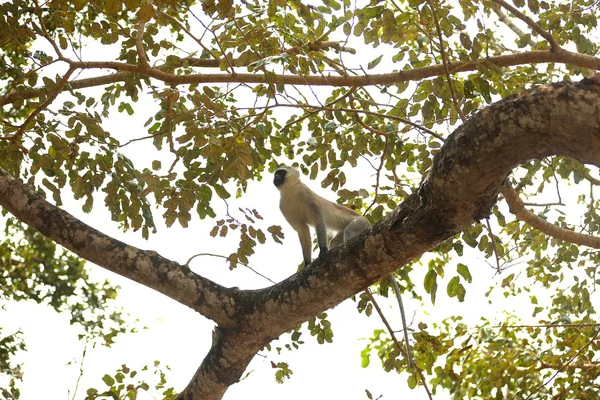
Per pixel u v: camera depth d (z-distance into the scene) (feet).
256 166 20.66
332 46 22.17
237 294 16.62
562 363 22.47
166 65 20.83
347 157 20.98
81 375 20.08
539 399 20.85
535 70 22.35
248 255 17.81
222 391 17.81
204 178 19.54
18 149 19.71
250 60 18.29
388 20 18.58
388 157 21.34
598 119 11.13
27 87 20.08
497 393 21.54
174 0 14.55
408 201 14.39
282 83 18.15
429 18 18.67
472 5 19.12
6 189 16.61
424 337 20.51
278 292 16.07
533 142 12.12
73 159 19.02
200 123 17.74
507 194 18.66
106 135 19.53
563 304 25.79
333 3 19.72
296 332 21.53
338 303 15.98
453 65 19.43
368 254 14.82
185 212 18.11
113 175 19.16
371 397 18.34
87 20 22.20
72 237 16.42
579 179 22.47
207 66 22.12
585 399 20.93
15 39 18.70
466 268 18.45
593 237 20.27
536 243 24.67
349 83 19.86
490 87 20.13
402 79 19.75
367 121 22.24
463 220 13.83
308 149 20.93
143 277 16.42
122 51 21.39
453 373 21.80
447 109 21.03
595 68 19.34
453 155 12.98
